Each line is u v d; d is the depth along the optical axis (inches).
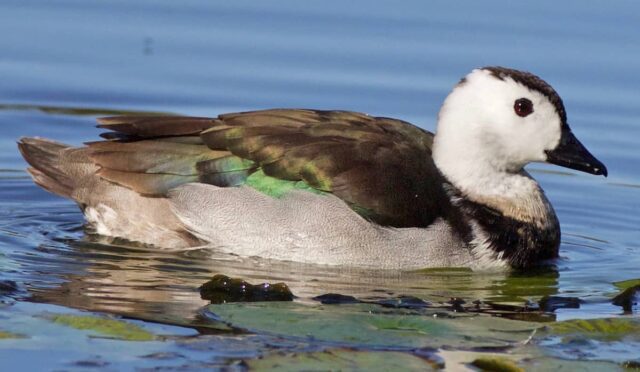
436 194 580.1
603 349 472.1
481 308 524.4
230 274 555.8
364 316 499.2
